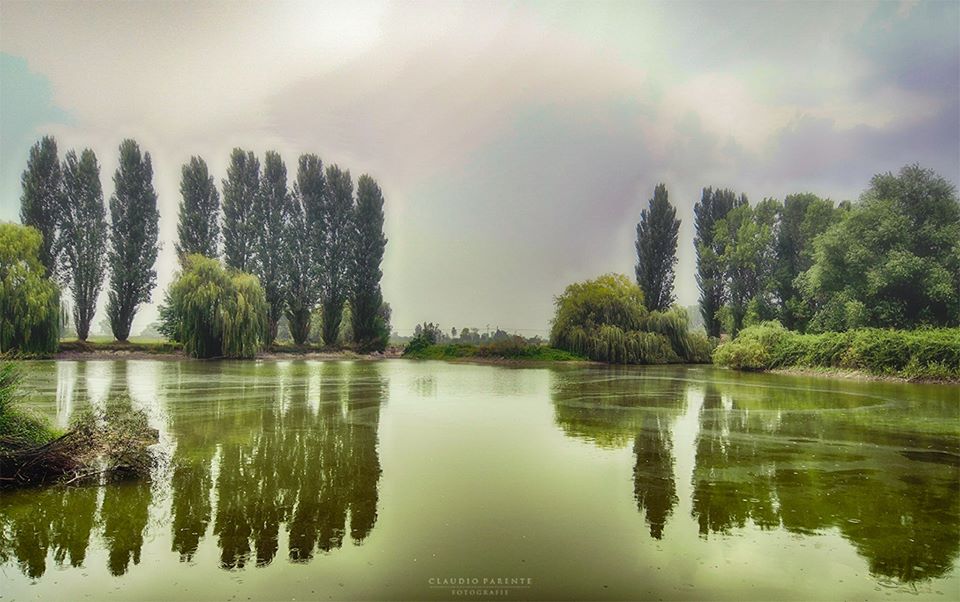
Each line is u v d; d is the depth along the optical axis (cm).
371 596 516
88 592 518
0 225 3444
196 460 991
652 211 5756
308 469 937
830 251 4116
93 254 4494
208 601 504
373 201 5588
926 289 3588
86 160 4494
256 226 5206
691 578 559
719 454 1089
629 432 1313
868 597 525
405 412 1593
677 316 4738
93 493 793
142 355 4034
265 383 2359
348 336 5953
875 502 796
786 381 2817
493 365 4159
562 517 722
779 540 655
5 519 691
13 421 897
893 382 2789
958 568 585
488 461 1010
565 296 4947
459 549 618
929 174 3838
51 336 3519
